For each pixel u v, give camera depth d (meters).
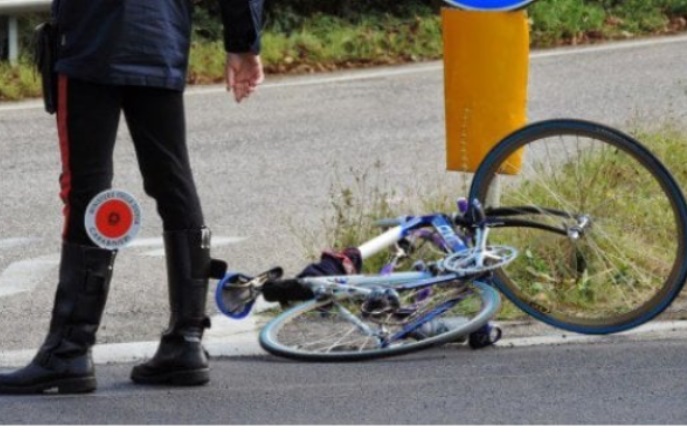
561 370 14.34
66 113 13.46
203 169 27.73
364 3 44.38
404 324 15.26
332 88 36.03
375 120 31.92
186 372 14.02
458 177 25.94
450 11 16.70
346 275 15.62
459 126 16.83
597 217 16.08
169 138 13.78
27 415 12.92
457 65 16.75
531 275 16.17
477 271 15.43
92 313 13.78
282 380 14.30
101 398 13.60
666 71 36.41
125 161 28.70
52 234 23.34
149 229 23.42
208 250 14.11
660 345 15.36
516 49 16.66
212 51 38.97
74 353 13.75
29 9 37.47
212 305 18.31
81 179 13.55
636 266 15.89
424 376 14.28
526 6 16.44
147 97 13.65
